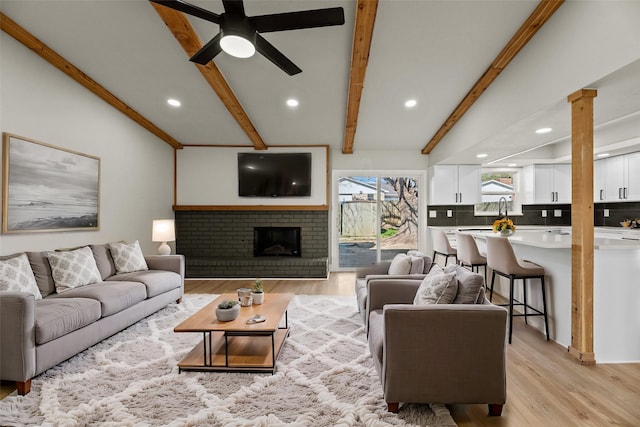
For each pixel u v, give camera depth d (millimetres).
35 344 2078
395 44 2988
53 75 3330
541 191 6055
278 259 5711
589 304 2402
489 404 1790
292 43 2979
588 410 1842
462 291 2004
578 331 2445
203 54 2354
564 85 2508
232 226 6000
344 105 4328
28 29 2865
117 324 2883
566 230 5754
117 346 2717
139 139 4863
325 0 2453
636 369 2309
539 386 2090
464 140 4449
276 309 2645
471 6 2533
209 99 4203
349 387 2062
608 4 2111
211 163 6035
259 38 2174
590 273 2400
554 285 2836
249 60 3281
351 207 6348
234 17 2000
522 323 3301
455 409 1878
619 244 2457
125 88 3912
